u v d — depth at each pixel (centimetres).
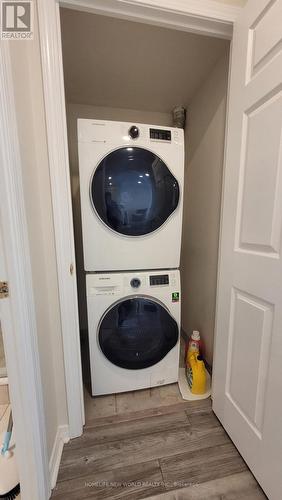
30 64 85
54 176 93
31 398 77
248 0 87
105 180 117
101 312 127
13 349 73
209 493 91
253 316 92
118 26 114
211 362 156
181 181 129
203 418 125
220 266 115
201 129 164
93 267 126
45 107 89
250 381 96
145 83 162
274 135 78
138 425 121
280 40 74
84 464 101
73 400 110
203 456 105
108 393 138
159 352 140
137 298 130
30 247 79
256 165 87
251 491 91
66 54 133
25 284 72
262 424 89
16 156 68
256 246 89
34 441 80
